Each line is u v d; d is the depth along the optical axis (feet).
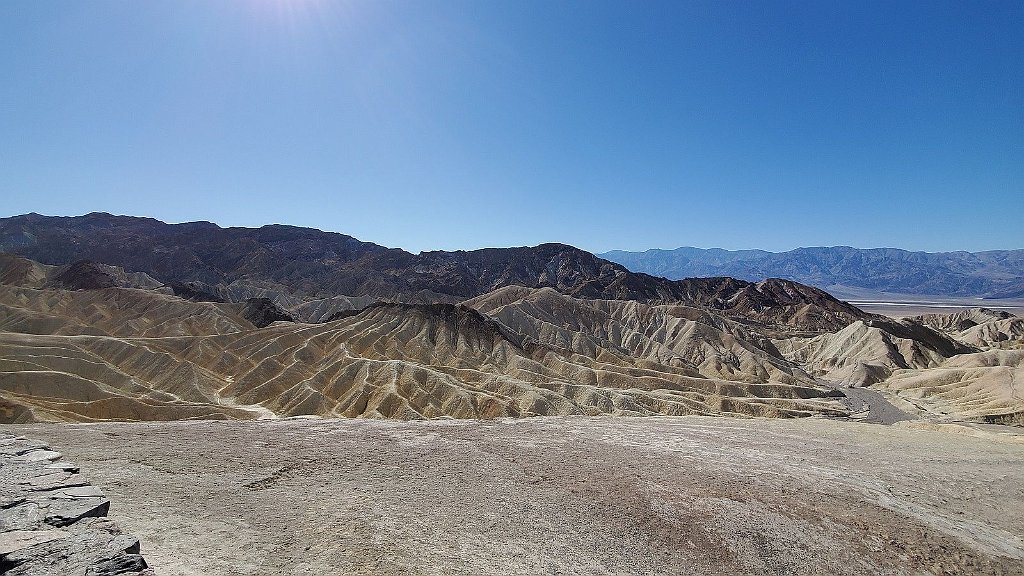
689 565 50.70
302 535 47.67
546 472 72.59
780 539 56.80
